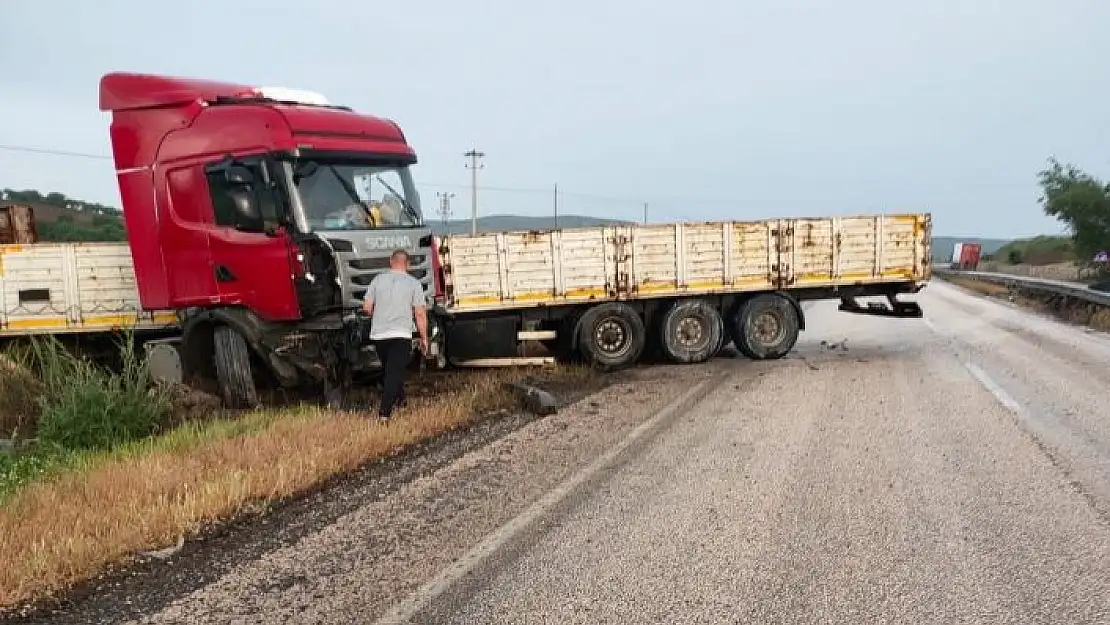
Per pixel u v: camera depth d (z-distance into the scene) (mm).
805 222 13359
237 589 4121
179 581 4242
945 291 33969
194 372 10094
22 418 9312
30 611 3914
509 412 8773
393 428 7434
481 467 6410
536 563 4375
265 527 5051
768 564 4328
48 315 11156
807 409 8547
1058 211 47906
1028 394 9203
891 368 11508
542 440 7336
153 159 9703
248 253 8969
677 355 12773
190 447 6812
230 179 8898
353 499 5609
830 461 6410
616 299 12539
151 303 9961
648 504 5375
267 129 8836
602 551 4543
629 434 7512
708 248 12922
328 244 8656
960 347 13906
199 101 9562
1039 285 25625
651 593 3980
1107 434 7191
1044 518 4996
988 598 3887
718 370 11930
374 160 9414
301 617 3775
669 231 12734
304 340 9000
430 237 9648
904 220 13852
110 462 6441
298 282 8672
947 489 5625
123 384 9641
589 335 12352
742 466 6297
